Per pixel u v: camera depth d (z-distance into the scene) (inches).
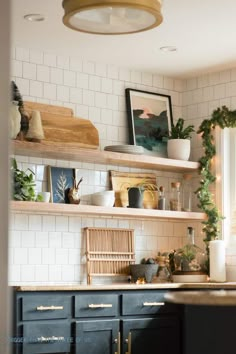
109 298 250.1
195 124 310.8
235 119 294.2
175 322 266.4
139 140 297.1
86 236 278.5
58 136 268.8
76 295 241.9
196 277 286.7
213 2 218.4
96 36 254.4
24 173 255.8
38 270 265.1
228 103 299.6
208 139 301.4
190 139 311.4
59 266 270.8
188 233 294.8
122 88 298.2
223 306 154.3
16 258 259.8
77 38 257.1
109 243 285.0
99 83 291.0
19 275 259.9
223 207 297.7
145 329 257.6
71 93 282.0
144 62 289.9
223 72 302.2
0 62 50.3
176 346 265.6
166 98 310.3
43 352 231.9
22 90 268.7
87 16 155.7
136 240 295.3
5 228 50.6
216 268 285.0
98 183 285.6
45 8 223.6
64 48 270.8
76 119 274.7
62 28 244.7
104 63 292.5
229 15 230.5
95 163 285.4
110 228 286.0
